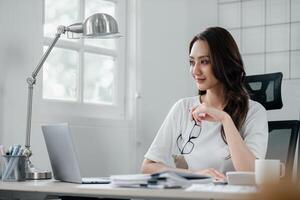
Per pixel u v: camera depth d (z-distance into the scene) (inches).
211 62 77.1
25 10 98.9
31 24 100.2
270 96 88.0
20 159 70.1
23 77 97.8
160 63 127.6
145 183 51.7
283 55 122.9
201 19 131.3
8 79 94.6
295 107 119.8
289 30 122.4
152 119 126.0
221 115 70.4
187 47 130.0
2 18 94.0
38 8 102.0
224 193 44.6
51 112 104.0
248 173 53.6
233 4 129.1
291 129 85.5
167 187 50.4
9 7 95.3
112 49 123.0
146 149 125.3
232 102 78.8
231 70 77.9
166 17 129.0
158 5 128.4
